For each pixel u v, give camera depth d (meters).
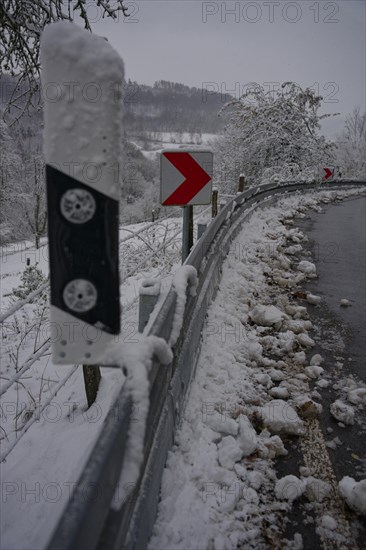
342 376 4.49
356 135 42.53
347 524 2.67
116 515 1.47
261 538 2.53
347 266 8.66
